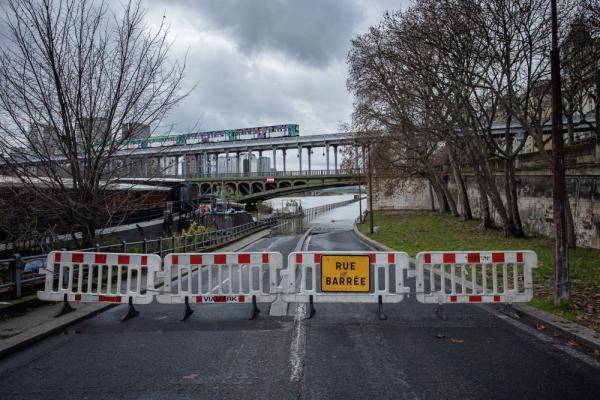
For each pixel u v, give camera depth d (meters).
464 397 4.35
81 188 10.30
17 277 8.38
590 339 5.85
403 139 37.47
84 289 10.66
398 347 5.95
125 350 5.97
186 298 7.87
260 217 60.03
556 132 7.84
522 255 7.75
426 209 60.50
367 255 7.82
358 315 7.85
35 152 9.55
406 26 20.56
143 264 7.96
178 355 5.73
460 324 7.15
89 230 10.84
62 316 7.64
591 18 15.97
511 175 21.50
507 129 21.22
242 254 7.93
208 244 24.19
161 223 24.64
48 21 9.16
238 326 7.17
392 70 26.22
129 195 11.72
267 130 90.00
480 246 18.72
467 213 34.00
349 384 4.70
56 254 8.05
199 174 79.19
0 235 12.34
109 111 10.16
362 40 26.83
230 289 7.89
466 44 17.33
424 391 4.50
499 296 7.73
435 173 39.66
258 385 4.71
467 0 16.03
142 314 8.17
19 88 9.06
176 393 4.53
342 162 45.75
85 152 10.29
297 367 5.22
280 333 6.71
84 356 5.73
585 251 15.23
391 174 44.72
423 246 20.72
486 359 5.43
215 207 44.84
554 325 6.62
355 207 136.38
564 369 5.07
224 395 4.47
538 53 16.72
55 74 9.43
